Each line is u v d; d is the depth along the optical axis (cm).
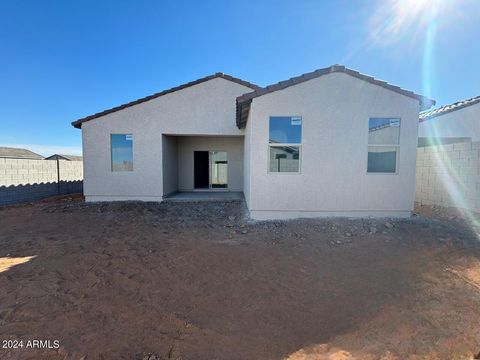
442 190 1001
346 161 780
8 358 265
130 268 479
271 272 464
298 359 267
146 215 938
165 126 1180
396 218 785
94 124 1170
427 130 1312
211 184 1446
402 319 327
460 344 284
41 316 333
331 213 792
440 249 556
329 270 471
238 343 291
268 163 785
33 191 1409
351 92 771
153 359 268
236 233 699
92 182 1184
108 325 318
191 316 338
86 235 695
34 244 620
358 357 269
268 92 767
